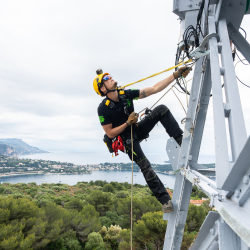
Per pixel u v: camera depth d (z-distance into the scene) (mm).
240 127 1397
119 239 20016
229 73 1613
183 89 2539
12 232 14359
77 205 28641
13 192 41875
